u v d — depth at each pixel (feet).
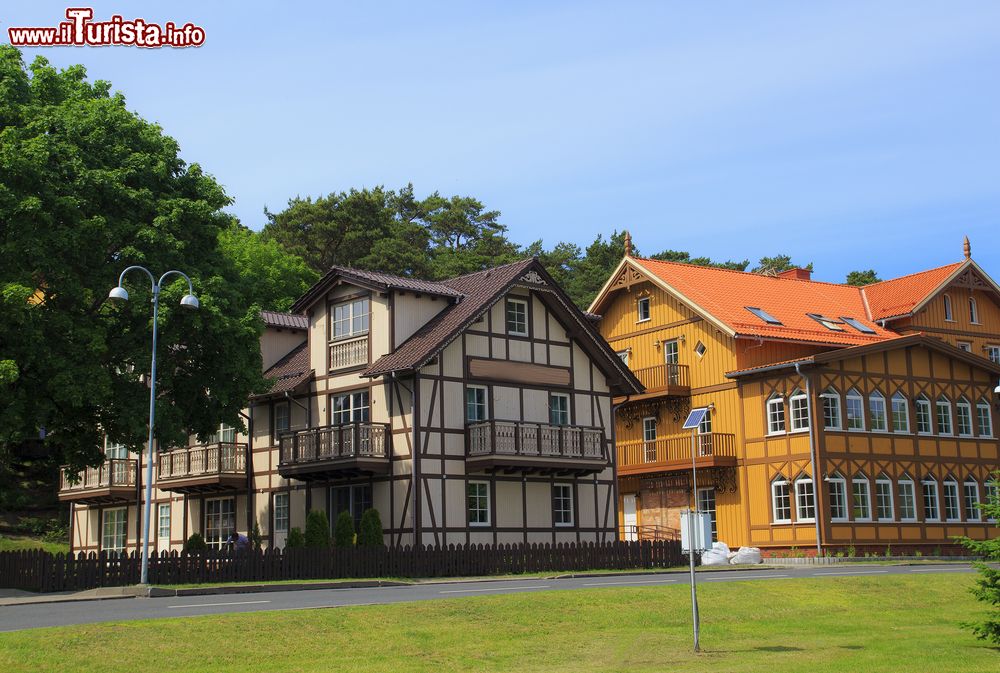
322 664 50.11
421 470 103.86
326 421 115.03
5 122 90.89
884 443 132.36
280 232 217.15
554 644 56.59
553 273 243.60
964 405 142.20
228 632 54.29
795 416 129.29
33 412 88.89
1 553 85.20
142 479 137.28
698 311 140.46
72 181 90.07
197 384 99.30
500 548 99.66
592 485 119.44
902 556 129.29
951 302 159.33
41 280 90.99
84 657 48.67
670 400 146.20
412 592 76.13
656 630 61.98
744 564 116.88
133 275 92.48
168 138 100.83
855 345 142.72
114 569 82.02
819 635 61.26
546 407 116.47
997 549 55.72
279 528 119.14
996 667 49.34
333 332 116.26
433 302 112.68
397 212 255.29
